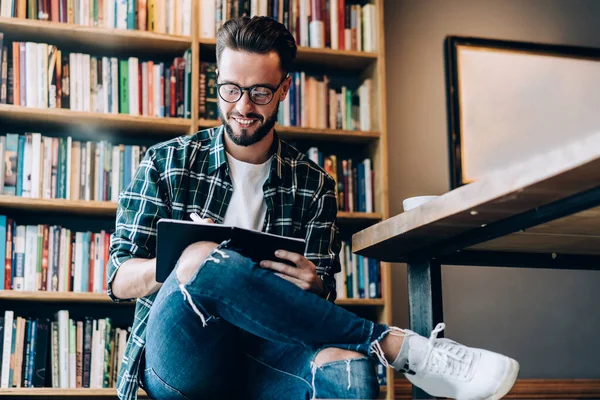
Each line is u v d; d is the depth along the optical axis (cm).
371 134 307
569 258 167
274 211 176
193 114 287
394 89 346
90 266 278
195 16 295
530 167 103
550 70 362
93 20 287
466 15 363
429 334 153
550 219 117
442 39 357
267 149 177
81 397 275
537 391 337
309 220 181
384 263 300
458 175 342
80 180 281
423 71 352
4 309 285
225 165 173
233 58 167
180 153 172
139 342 154
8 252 270
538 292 350
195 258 126
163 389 143
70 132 299
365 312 311
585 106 362
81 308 294
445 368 122
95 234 280
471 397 119
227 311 126
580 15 378
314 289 134
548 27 372
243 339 146
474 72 353
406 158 341
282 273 133
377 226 152
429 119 348
